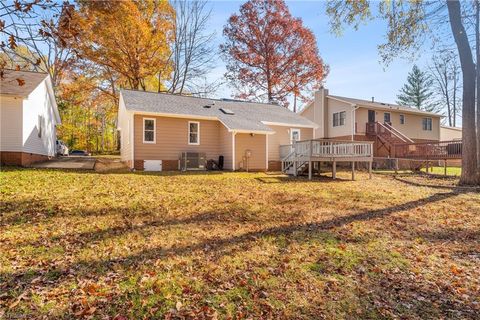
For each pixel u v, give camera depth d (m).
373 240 5.23
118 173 12.90
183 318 2.88
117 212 6.44
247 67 32.09
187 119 16.98
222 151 17.77
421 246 5.04
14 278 3.52
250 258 4.32
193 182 11.16
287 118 20.89
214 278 3.70
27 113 13.95
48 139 18.64
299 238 5.21
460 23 11.56
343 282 3.71
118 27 23.94
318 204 7.98
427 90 45.50
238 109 20.30
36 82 15.09
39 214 5.99
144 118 15.80
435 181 13.65
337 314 3.04
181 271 3.86
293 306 3.15
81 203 6.96
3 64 3.80
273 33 31.05
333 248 4.79
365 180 13.93
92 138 43.78
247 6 31.34
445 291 3.57
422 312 3.12
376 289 3.57
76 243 4.68
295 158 15.52
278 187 10.89
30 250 4.34
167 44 27.47
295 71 31.38
